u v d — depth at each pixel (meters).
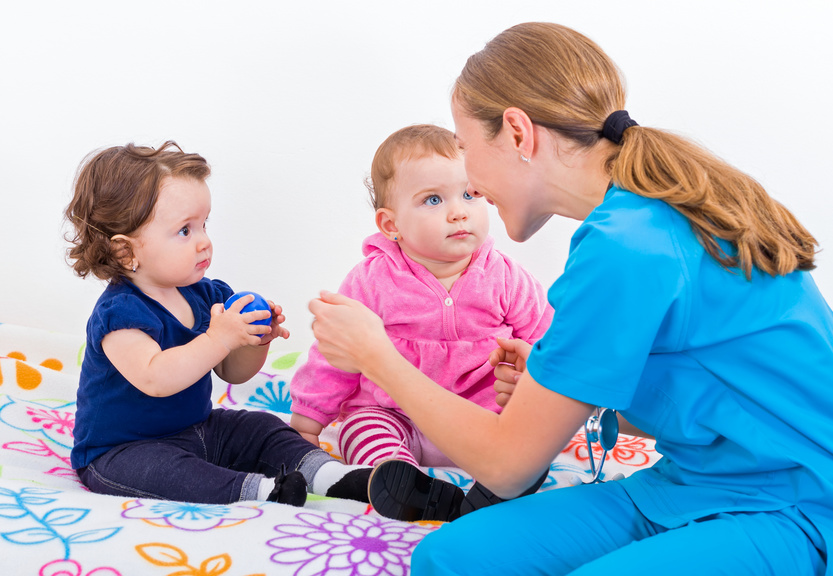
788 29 2.05
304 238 2.14
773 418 0.82
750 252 0.82
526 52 0.97
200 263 1.26
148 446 1.22
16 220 2.15
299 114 2.11
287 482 1.12
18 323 2.18
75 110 2.13
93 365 1.23
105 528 0.96
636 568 0.76
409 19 2.09
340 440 1.42
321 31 2.09
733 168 0.91
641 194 0.86
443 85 2.10
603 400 0.81
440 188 1.37
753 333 0.83
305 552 0.94
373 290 1.46
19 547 0.90
